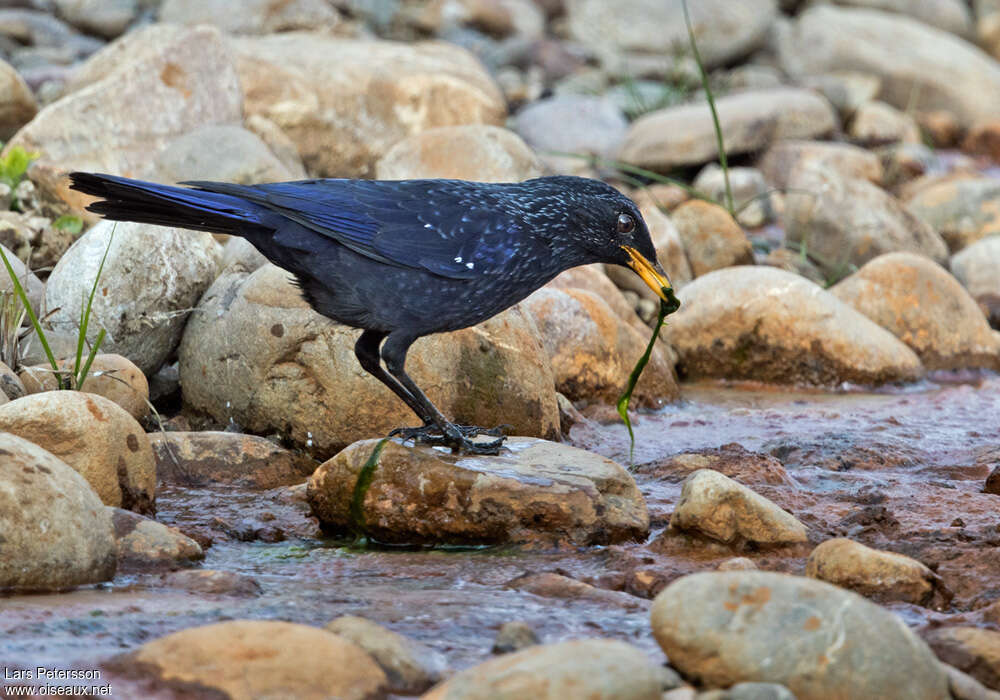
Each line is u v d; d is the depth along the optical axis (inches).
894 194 953.5
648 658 246.2
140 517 341.7
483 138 685.3
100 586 308.7
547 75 1138.0
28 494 302.4
